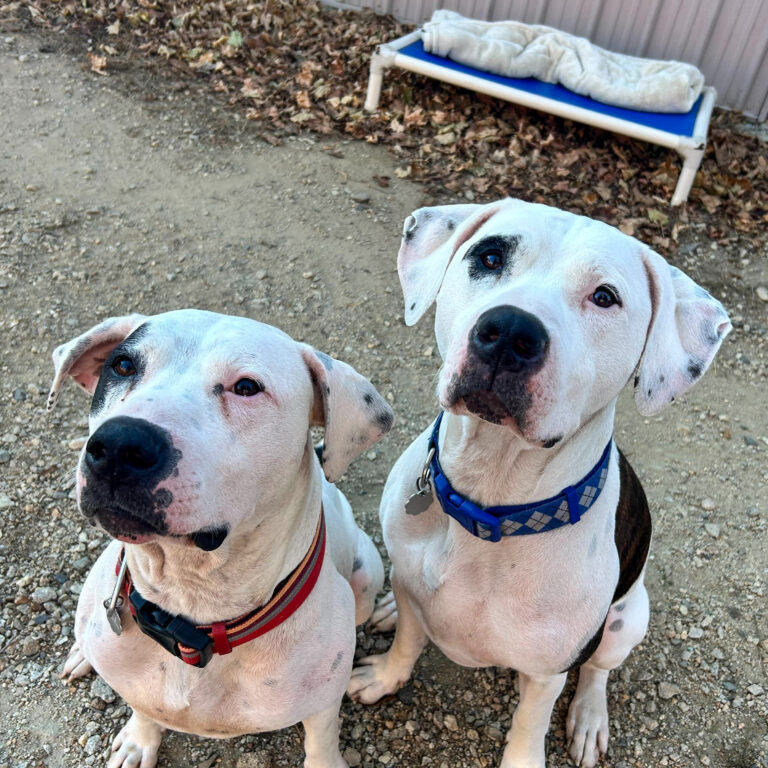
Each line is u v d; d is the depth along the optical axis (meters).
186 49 1.66
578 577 0.56
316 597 0.54
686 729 0.75
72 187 1.29
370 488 0.93
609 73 1.57
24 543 0.80
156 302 1.11
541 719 0.64
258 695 0.53
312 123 1.53
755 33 1.70
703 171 1.56
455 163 1.48
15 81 1.51
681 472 1.01
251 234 1.26
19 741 0.66
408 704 0.74
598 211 1.42
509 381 0.44
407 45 1.59
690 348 0.53
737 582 0.89
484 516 0.54
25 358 1.00
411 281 0.60
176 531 0.41
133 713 0.67
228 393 0.45
